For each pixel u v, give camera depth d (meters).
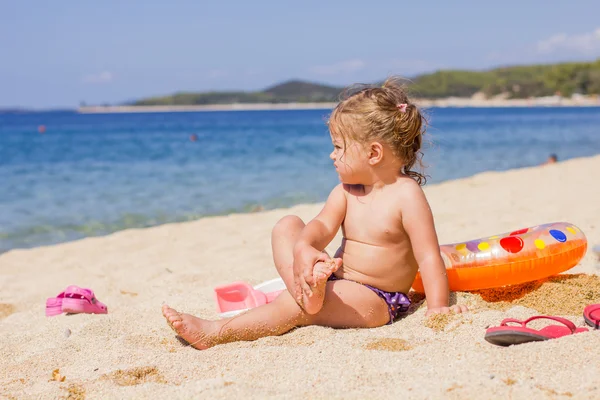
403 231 2.89
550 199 7.59
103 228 8.21
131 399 2.14
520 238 3.13
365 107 2.84
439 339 2.58
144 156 19.70
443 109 107.19
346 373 2.21
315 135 33.50
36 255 6.28
